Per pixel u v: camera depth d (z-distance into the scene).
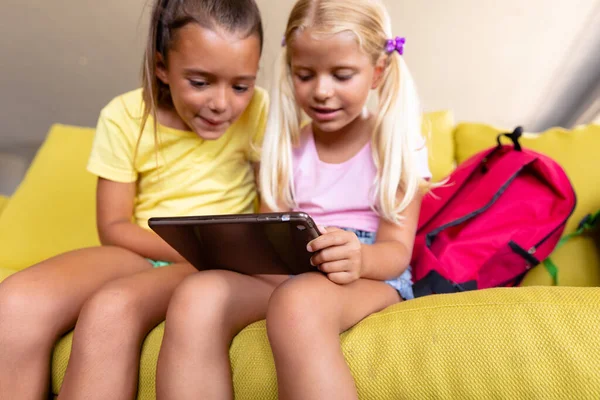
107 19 1.84
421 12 1.71
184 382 0.74
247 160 1.22
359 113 1.04
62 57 1.98
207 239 0.80
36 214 1.55
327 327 0.71
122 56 1.96
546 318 0.68
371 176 1.05
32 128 2.27
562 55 1.77
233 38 0.96
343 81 0.96
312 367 0.66
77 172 1.63
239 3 1.01
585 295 0.70
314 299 0.73
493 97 1.95
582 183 1.33
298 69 0.97
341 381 0.66
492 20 1.71
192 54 0.96
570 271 1.24
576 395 0.63
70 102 2.15
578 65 1.79
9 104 2.16
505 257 1.08
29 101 2.15
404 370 0.70
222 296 0.79
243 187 1.21
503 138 1.52
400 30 1.78
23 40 1.92
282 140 1.09
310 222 0.70
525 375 0.65
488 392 0.66
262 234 0.75
